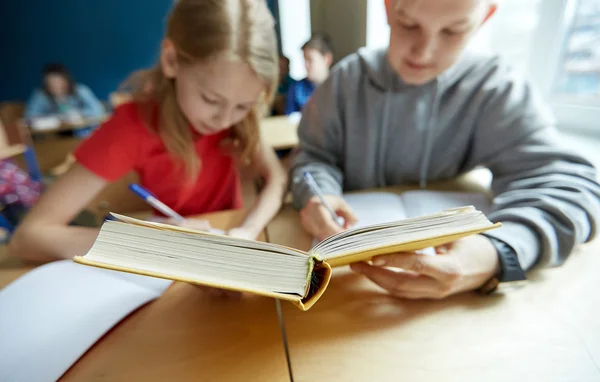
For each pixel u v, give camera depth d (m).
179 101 0.71
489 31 1.18
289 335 0.43
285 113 2.50
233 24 0.61
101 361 0.40
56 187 0.66
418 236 0.35
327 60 2.19
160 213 0.86
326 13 2.22
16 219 0.95
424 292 0.45
